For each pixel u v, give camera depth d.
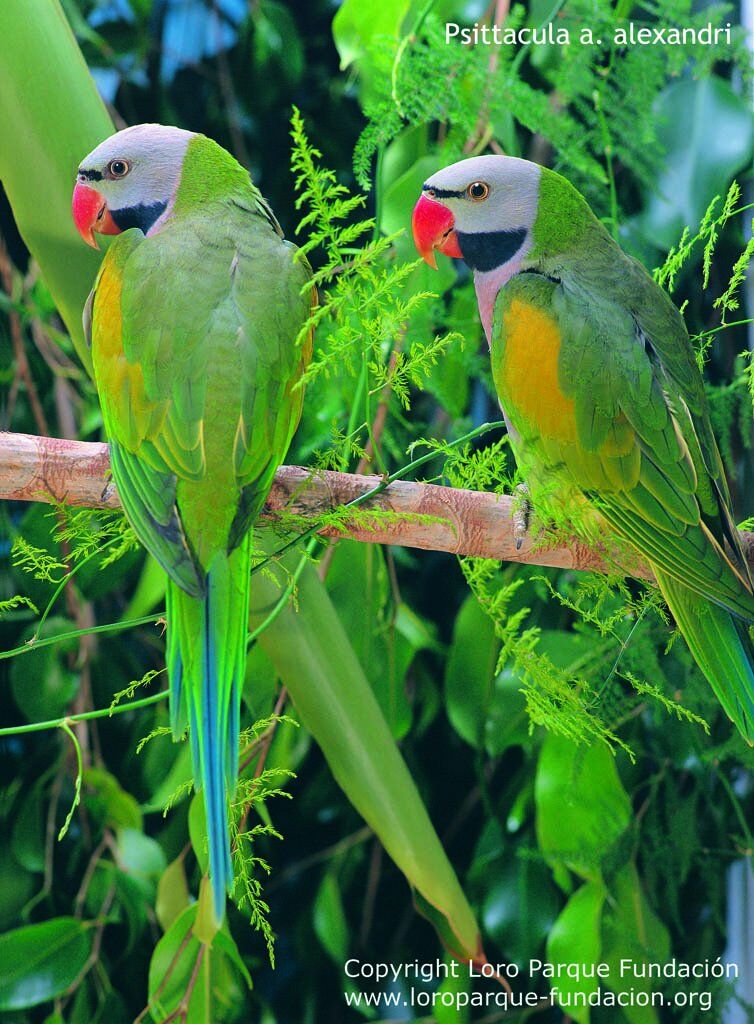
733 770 3.85
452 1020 3.62
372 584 3.64
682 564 2.56
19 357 3.97
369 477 2.62
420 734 4.02
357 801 3.06
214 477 2.26
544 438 2.66
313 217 2.08
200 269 2.45
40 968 3.58
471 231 2.92
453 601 4.38
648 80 3.29
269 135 4.46
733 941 3.98
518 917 3.72
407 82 2.89
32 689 3.82
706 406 2.76
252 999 4.07
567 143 3.14
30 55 2.76
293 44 4.25
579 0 3.26
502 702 3.58
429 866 3.04
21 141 2.76
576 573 3.61
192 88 4.55
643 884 3.81
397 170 3.65
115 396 2.38
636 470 2.60
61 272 2.80
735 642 2.59
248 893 2.33
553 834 3.37
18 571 3.79
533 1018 4.15
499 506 2.68
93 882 3.83
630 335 2.65
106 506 2.58
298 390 2.41
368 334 2.16
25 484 2.54
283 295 2.44
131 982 4.05
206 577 2.22
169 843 4.00
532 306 2.70
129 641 4.48
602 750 3.39
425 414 4.26
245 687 3.47
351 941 4.29
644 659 3.11
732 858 3.85
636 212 3.82
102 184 2.72
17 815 4.03
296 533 2.61
